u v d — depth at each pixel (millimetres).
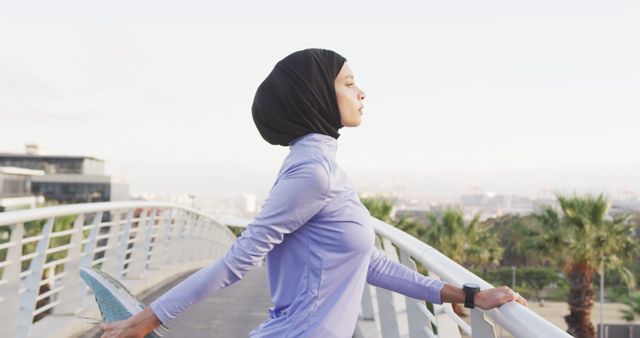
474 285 1577
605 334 47469
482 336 1674
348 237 1361
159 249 9805
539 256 24625
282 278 1417
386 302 3738
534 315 1333
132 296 1509
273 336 1404
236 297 7562
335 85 1444
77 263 5324
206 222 15336
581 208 23531
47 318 5211
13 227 4043
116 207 6309
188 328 5652
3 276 4043
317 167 1323
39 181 68500
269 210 1319
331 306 1380
